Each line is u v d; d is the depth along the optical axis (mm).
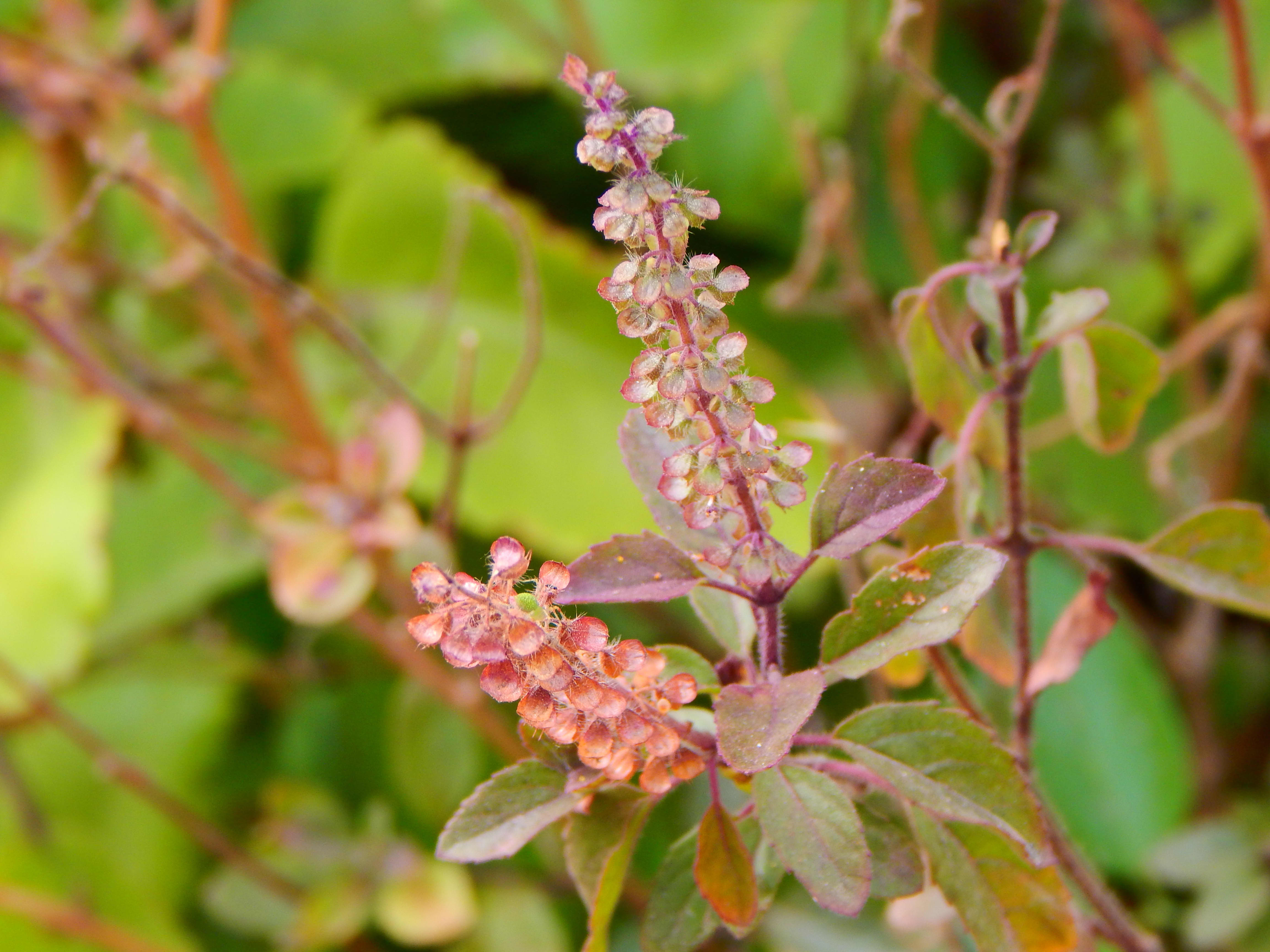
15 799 1170
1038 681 679
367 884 1020
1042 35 741
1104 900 684
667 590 617
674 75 1322
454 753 1051
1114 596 1161
